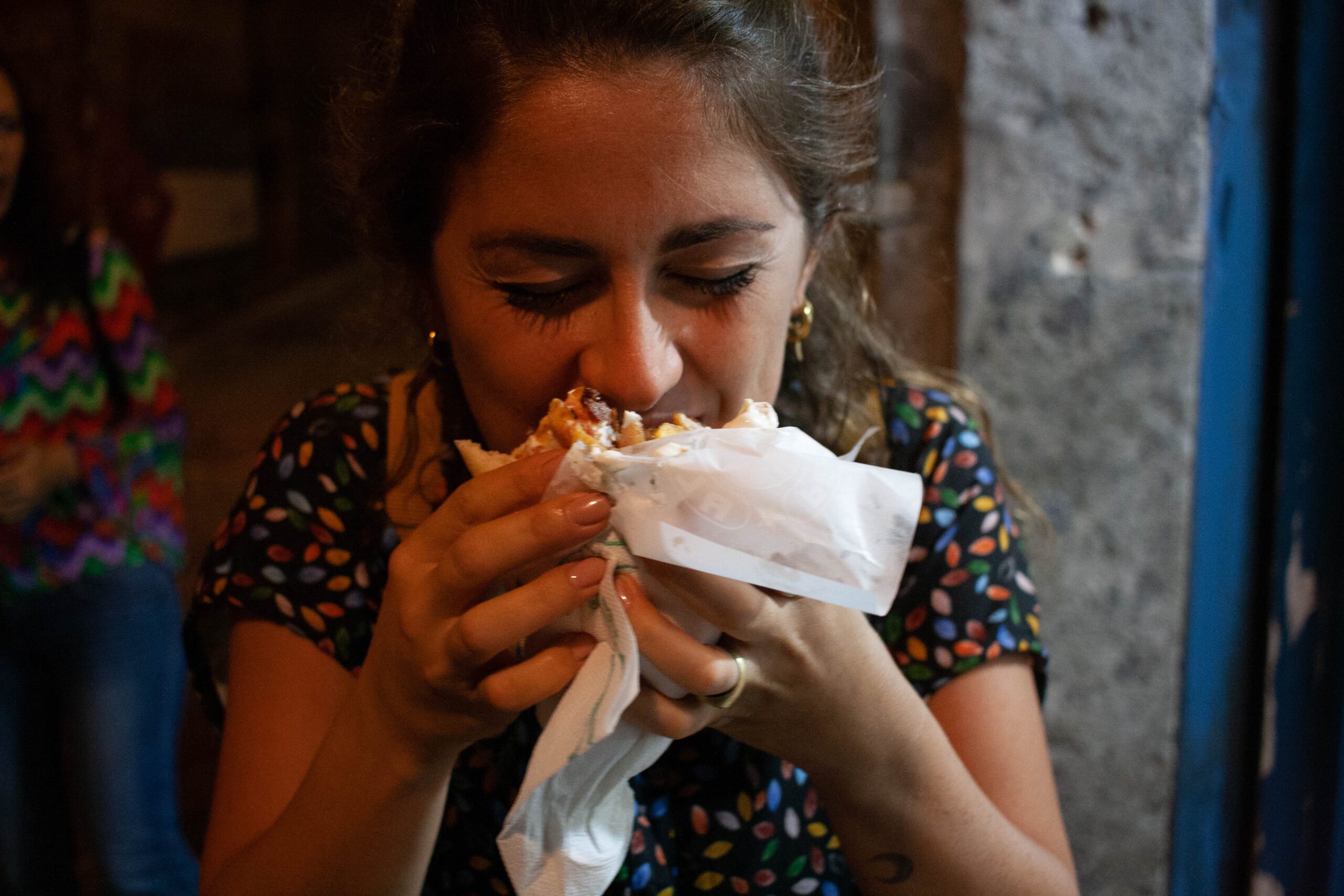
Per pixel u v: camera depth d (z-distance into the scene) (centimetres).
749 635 77
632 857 98
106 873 213
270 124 1006
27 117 199
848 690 82
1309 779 171
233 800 99
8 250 197
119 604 209
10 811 213
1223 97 157
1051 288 160
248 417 586
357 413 111
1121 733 175
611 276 78
